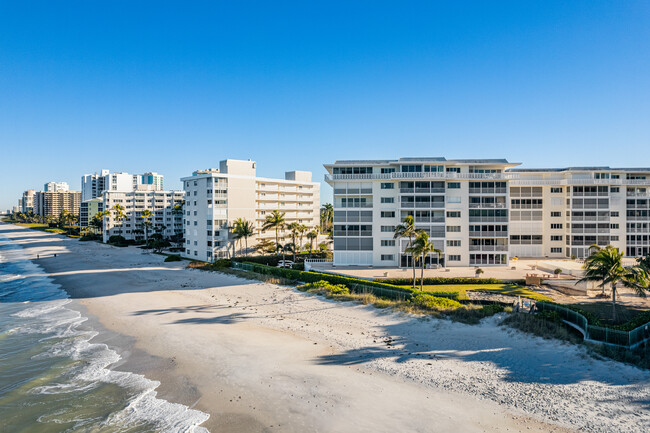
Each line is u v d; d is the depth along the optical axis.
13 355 32.06
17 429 21.17
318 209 110.44
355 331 35.75
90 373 28.16
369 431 19.78
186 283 60.97
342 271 62.72
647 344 29.03
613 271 38.28
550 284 55.22
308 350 31.30
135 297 52.00
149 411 22.59
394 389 24.16
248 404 22.92
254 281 61.06
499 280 57.12
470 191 68.94
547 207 76.88
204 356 30.64
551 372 25.56
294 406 22.48
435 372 26.36
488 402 22.23
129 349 32.88
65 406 23.52
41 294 56.56
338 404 22.55
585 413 20.59
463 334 33.59
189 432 20.22
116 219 135.38
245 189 90.19
